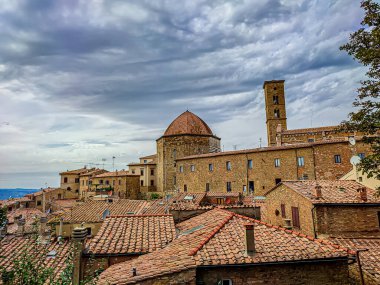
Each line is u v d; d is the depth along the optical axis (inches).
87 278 362.0
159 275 374.9
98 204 1116.5
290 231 495.2
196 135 2691.9
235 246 442.0
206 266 390.0
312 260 410.3
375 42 550.6
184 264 389.1
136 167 3248.0
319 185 780.6
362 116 577.3
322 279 416.2
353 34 590.6
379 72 565.9
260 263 399.9
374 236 692.1
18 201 2500.0
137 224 635.5
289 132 2417.6
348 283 421.1
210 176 2209.6
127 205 1136.8
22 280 283.7
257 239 467.5
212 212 694.5
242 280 400.8
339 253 422.9
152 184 3179.1
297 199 802.2
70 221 868.0
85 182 3420.3
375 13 551.8
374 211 706.8
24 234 750.5
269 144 3063.5
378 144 590.6
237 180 2034.9
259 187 1911.9
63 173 3634.4
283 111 3080.7
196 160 2337.6
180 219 768.9
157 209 1026.7
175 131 2753.4
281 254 417.4
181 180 2443.4
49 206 2325.3
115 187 2965.1
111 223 636.7
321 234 690.8
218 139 2950.3
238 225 526.3
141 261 465.4
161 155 2738.7
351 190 804.0
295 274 413.7
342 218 701.3
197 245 448.5
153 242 558.6
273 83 3132.4
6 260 580.7
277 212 962.7
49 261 597.3
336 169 1633.9
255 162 1961.1
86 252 504.7
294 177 1765.5
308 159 1718.8
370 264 583.8
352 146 1622.8
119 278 397.7
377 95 572.1
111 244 544.7
